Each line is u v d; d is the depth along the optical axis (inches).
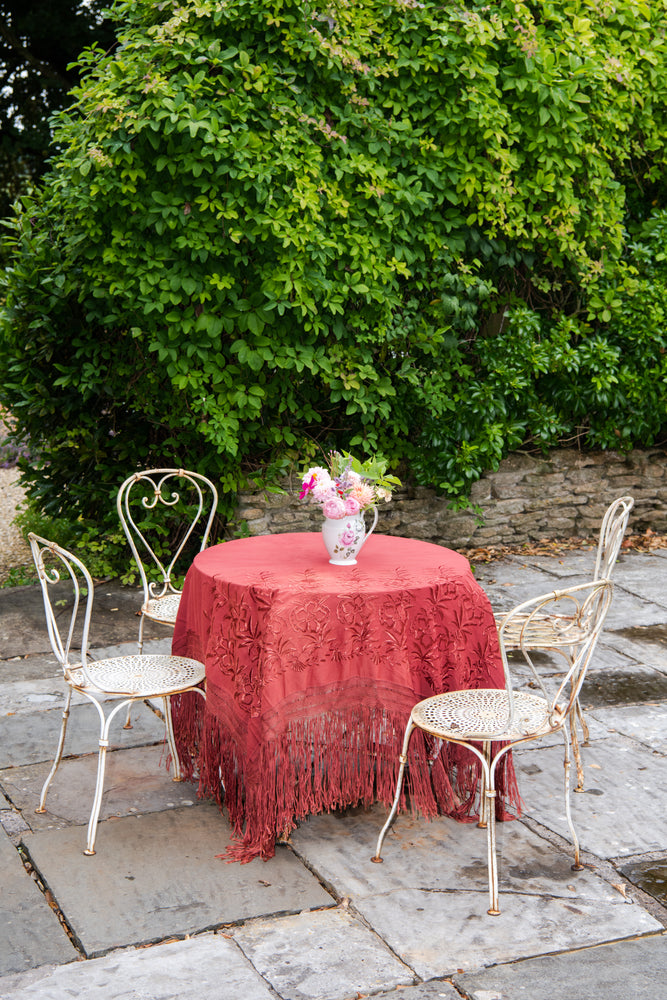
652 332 259.6
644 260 265.0
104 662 132.7
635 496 278.5
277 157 204.5
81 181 203.2
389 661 120.4
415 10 219.3
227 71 201.5
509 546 264.7
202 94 198.8
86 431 239.0
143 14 212.4
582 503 272.4
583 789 133.0
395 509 251.9
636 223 285.1
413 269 235.3
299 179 206.1
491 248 242.5
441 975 93.4
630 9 252.4
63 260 225.9
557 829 122.2
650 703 163.5
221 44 206.8
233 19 202.1
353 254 216.2
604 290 259.1
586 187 244.8
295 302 210.1
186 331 210.1
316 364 223.3
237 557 139.6
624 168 271.4
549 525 269.9
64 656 125.3
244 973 93.6
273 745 116.1
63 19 449.4
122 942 98.2
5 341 232.1
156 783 135.6
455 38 217.0
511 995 90.2
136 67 201.3
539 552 260.2
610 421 268.7
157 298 208.1
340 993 90.6
